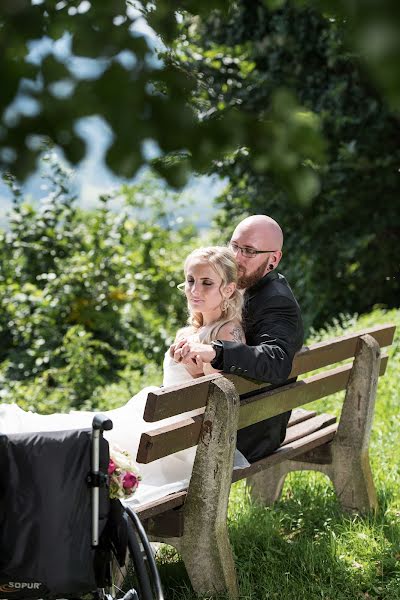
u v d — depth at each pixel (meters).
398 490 7.95
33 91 1.52
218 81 18.53
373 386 7.45
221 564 5.75
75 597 4.45
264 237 6.51
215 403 5.61
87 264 17.45
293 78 18.52
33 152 1.52
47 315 16.80
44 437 4.32
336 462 7.52
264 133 1.69
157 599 4.63
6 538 4.26
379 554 6.52
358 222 18.75
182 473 6.05
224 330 6.12
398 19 1.32
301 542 6.72
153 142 1.59
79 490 4.31
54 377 15.21
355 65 16.28
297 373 6.71
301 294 19.09
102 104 1.53
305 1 1.56
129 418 6.12
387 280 19.05
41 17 1.56
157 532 5.82
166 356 6.37
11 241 17.88
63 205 17.95
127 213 18.84
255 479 7.72
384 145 18.27
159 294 18.66
